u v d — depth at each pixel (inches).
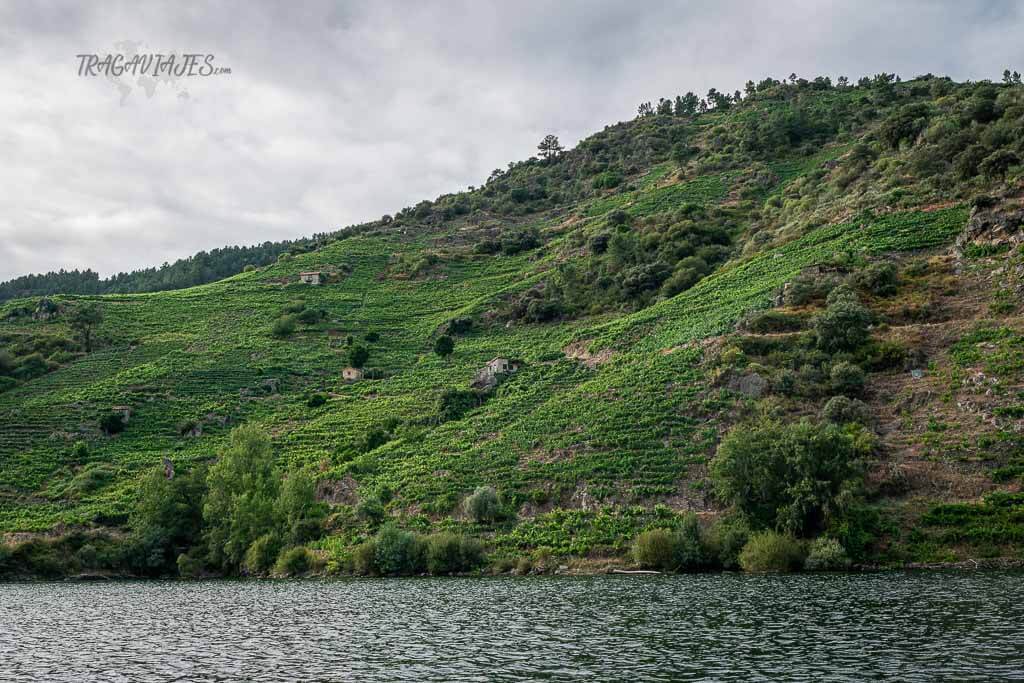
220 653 1740.9
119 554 3764.8
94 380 6072.8
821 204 6363.2
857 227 5221.5
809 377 3575.3
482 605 2234.3
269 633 1967.3
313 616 2206.0
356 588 2824.8
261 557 3540.8
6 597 2942.9
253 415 5418.3
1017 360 3287.4
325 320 7426.2
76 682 1508.4
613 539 2977.4
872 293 4173.2
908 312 3914.9
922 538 2620.6
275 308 7869.1
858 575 2432.3
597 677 1395.2
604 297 6274.6
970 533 2573.8
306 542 3624.5
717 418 3479.3
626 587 2437.3
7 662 1710.1
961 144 5684.1
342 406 5408.5
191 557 3774.6
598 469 3358.8
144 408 5521.7
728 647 1567.4
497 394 4758.9
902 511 2748.5
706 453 3282.5
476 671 1469.0
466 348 6176.2
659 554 2780.5
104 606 2610.7
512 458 3713.1
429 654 1632.6
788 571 2618.1
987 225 4293.8
